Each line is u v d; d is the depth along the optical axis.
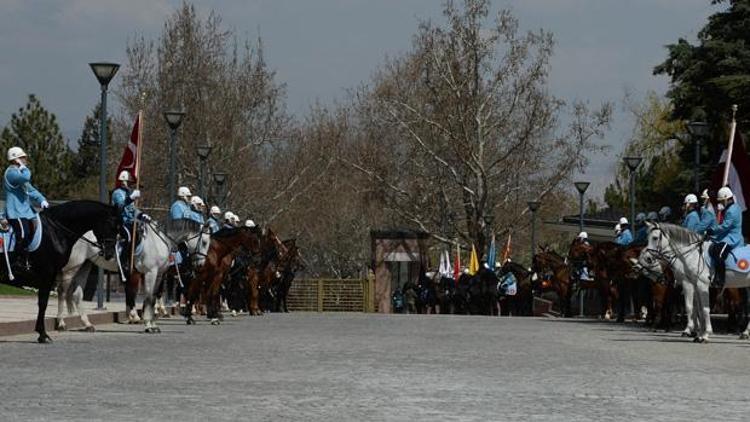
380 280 73.94
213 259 33.59
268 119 76.50
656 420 12.30
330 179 89.88
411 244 74.06
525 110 73.88
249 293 45.19
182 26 74.38
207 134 73.00
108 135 75.94
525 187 77.06
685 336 29.03
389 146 79.94
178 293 41.75
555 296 62.47
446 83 74.00
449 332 31.58
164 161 73.19
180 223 30.56
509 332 32.09
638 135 77.88
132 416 12.12
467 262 87.88
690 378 17.44
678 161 63.88
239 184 74.88
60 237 23.58
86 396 13.90
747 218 35.78
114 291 72.12
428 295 65.06
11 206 23.19
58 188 99.50
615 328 35.66
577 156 74.75
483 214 75.56
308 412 12.63
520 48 73.56
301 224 91.12
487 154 76.44
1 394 14.05
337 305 70.69
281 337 27.33
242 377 16.59
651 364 20.19
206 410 12.70
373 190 78.50
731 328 32.84
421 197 78.62
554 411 13.01
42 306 23.59
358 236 95.06
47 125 99.62
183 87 73.94
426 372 17.80
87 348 22.30
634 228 49.94
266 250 46.62
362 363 19.42
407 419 12.12
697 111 48.03
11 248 22.98
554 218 82.56
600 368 19.16
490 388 15.46
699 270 27.44
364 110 80.25
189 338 26.33
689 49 49.22
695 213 30.53
